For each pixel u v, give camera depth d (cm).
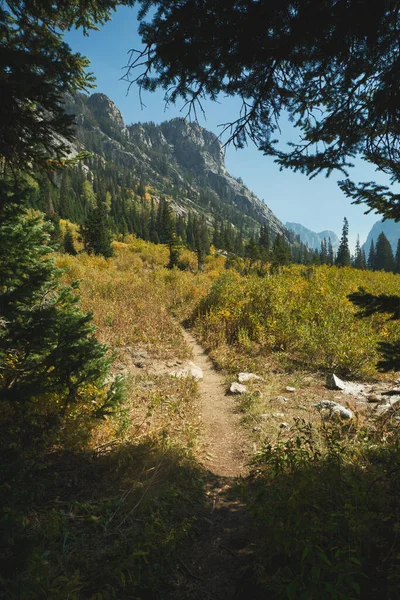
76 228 6669
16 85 260
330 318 998
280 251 4888
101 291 1410
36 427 421
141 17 281
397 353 269
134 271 2552
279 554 261
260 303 1159
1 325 320
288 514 272
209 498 370
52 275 421
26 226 393
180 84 331
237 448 490
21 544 185
